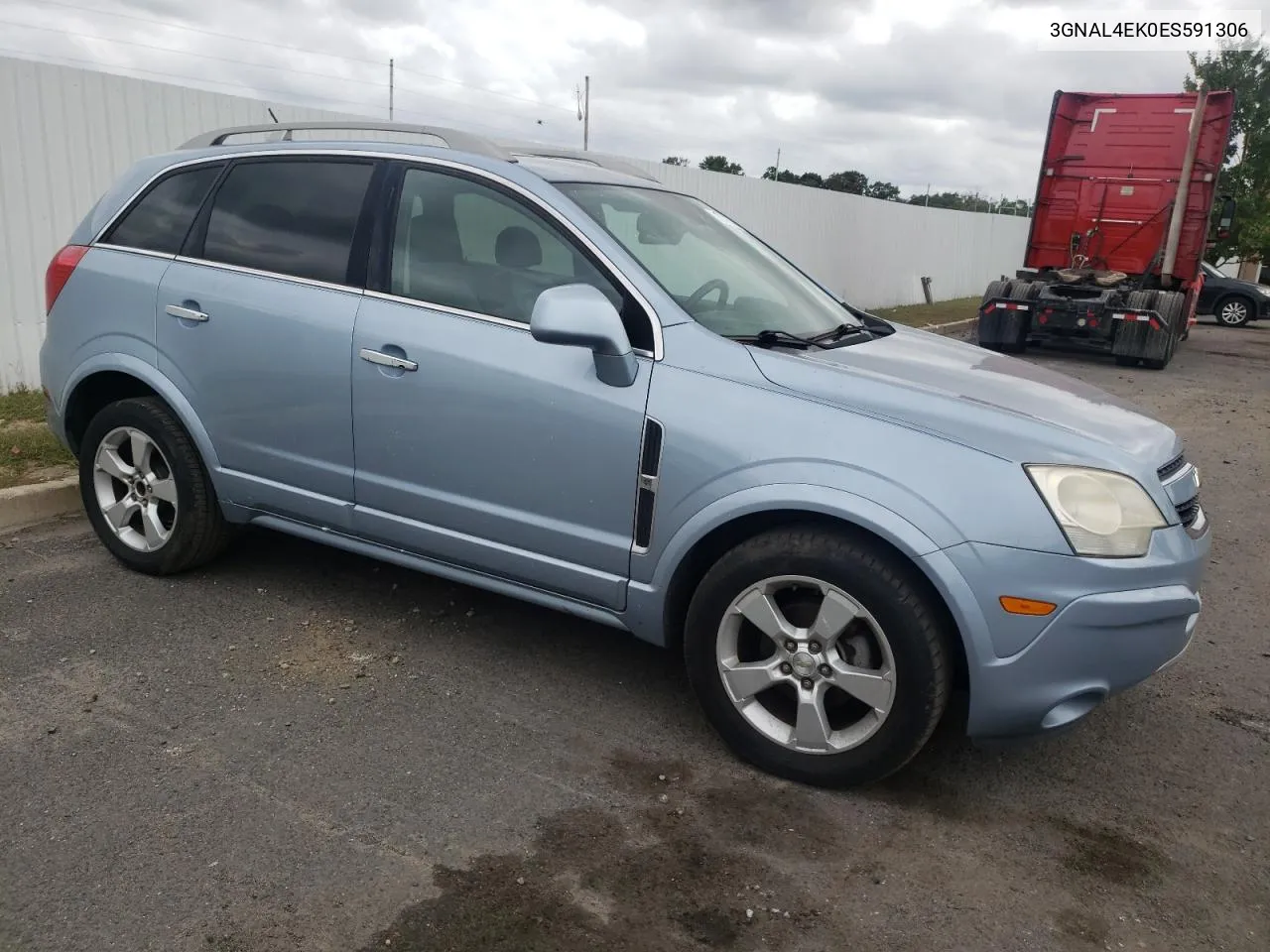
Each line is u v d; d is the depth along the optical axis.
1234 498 6.93
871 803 3.09
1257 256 26.70
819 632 3.04
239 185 4.11
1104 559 2.84
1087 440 3.00
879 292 20.64
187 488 4.24
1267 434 9.27
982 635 2.84
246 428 3.99
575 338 3.07
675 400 3.16
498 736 3.35
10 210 6.96
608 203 3.71
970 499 2.84
